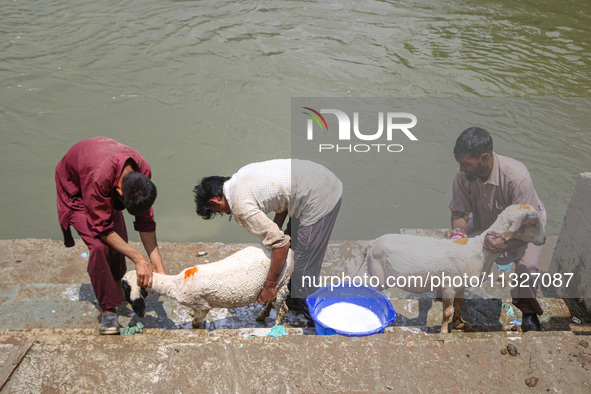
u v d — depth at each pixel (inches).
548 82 356.2
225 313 161.5
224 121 325.7
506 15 470.3
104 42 409.1
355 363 123.3
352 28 438.9
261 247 145.2
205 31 429.7
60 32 422.3
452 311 145.3
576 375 121.6
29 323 151.3
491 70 369.7
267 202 135.3
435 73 367.2
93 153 131.0
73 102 339.3
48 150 297.7
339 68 376.2
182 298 140.7
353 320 151.7
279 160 138.5
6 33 415.8
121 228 152.1
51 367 120.1
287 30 434.0
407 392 116.9
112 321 142.3
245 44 410.0
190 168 285.4
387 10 477.4
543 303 163.5
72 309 157.0
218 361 123.3
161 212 250.7
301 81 361.7
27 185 269.1
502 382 119.7
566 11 478.3
